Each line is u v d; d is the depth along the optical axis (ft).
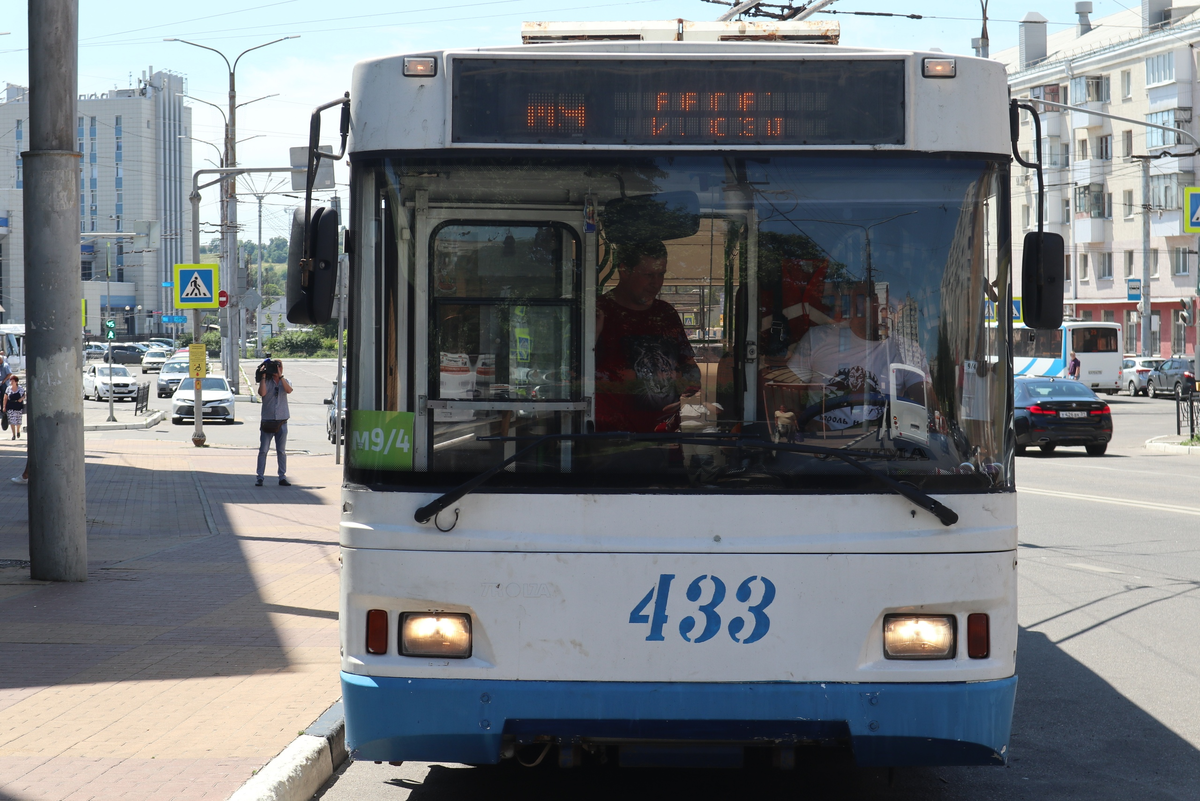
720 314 16.58
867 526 15.92
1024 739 23.02
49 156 36.01
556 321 16.61
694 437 16.05
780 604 15.85
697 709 15.80
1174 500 62.80
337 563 41.52
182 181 566.77
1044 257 16.92
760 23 20.29
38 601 33.65
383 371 16.56
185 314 499.92
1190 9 242.78
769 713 15.79
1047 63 256.32
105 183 540.93
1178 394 108.06
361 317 16.67
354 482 16.42
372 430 16.46
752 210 16.66
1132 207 238.68
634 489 15.98
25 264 36.29
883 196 16.70
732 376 16.49
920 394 16.46
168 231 554.87
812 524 15.89
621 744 16.16
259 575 38.70
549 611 15.90
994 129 16.92
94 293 526.98
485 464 16.33
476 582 15.97
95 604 33.30
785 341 16.51
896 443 16.33
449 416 16.42
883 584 15.85
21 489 64.18
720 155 16.70
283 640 28.78
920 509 15.98
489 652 15.98
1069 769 21.27
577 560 15.92
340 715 22.27
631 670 15.88
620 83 16.72
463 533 15.99
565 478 16.05
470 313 16.61
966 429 16.44
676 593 15.87
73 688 24.25
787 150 16.67
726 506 15.90
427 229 16.69
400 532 16.10
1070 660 28.96
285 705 23.08
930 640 15.90
